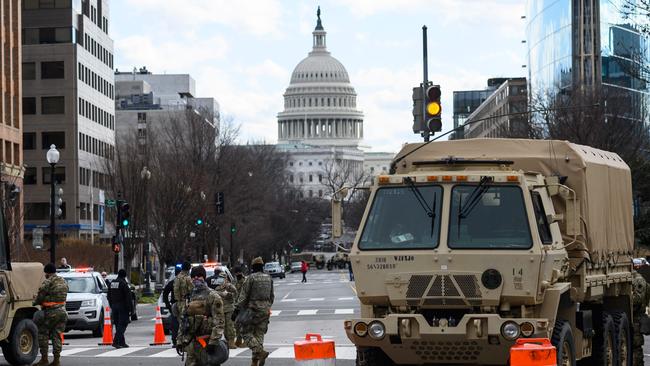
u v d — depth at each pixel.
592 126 65.69
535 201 18.02
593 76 94.50
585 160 19.80
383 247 17.88
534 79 122.94
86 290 41.47
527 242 17.41
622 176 22.78
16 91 91.75
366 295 17.89
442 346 17.66
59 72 125.38
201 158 99.44
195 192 87.88
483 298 17.39
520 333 17.16
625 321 22.19
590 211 19.75
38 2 126.06
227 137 127.25
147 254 81.25
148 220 83.62
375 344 17.95
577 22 99.19
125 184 84.19
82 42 130.50
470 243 17.56
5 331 26.28
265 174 141.25
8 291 26.50
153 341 37.47
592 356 20.59
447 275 17.48
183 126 151.75
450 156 19.73
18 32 92.00
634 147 68.00
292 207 181.38
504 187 17.78
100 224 130.00
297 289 89.38
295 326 43.28
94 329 40.78
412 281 17.62
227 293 31.67
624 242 22.62
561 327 18.08
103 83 141.00
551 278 17.83
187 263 29.33
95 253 86.69
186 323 20.02
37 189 125.06
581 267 19.30
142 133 148.88
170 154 95.94
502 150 19.95
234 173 108.06
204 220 91.44
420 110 34.31
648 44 84.44
